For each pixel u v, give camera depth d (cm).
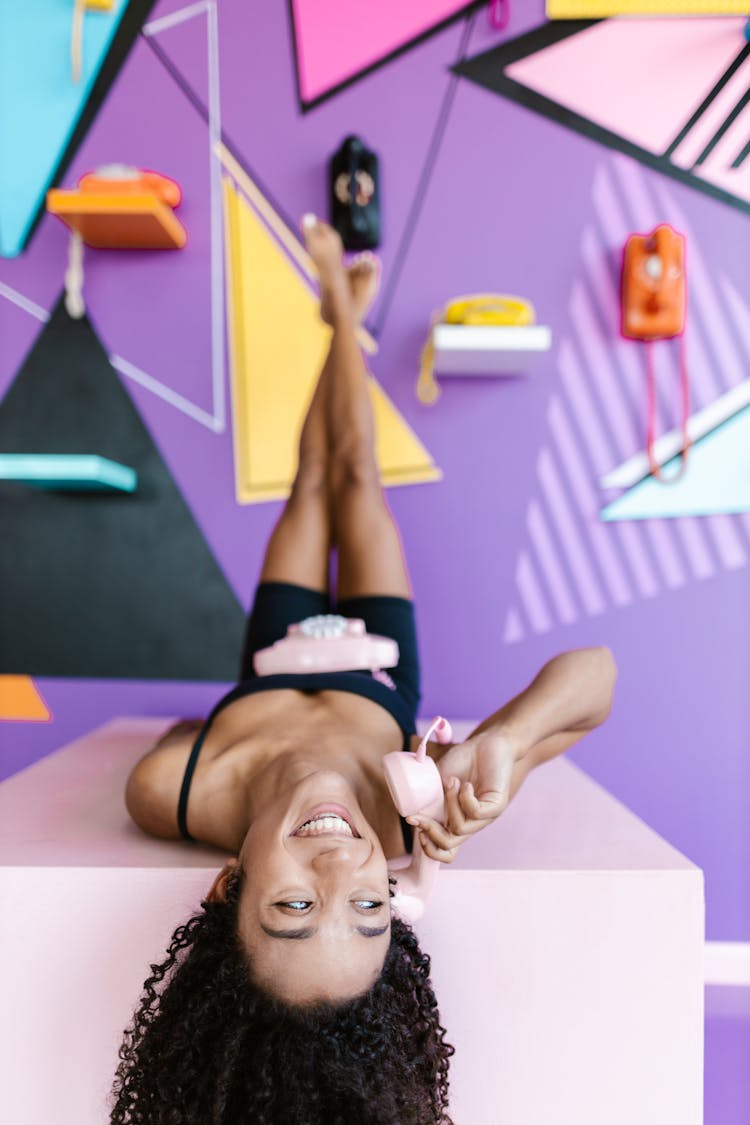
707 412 238
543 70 233
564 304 237
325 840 100
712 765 238
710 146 233
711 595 238
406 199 236
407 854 131
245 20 234
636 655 239
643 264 229
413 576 240
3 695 243
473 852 125
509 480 239
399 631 177
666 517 239
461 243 236
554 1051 116
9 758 243
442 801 110
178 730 179
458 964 116
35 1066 115
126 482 234
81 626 241
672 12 230
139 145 236
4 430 240
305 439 194
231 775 130
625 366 238
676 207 235
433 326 226
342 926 97
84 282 238
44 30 235
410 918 112
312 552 188
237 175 236
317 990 95
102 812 148
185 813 128
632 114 233
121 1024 115
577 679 133
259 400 239
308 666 151
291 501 192
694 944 116
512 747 118
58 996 116
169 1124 95
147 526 241
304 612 182
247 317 238
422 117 235
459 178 235
